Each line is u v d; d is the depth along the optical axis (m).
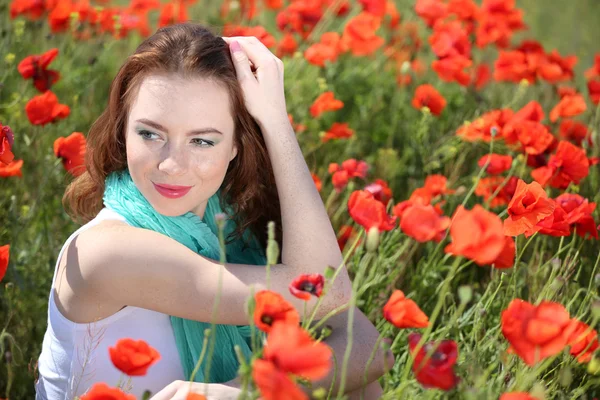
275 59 2.43
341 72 5.01
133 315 2.27
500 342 2.63
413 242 3.47
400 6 6.19
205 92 2.21
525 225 2.25
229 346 2.39
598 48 7.18
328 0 5.31
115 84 2.31
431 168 4.02
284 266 2.31
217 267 2.22
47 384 2.38
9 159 2.45
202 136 2.21
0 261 2.20
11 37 4.53
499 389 2.16
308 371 1.62
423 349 1.88
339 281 2.32
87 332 2.26
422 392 2.33
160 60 2.20
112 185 2.39
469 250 1.83
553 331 1.79
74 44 4.77
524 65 4.38
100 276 2.19
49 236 3.48
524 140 3.31
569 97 3.79
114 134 2.38
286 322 1.78
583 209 2.70
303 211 2.35
